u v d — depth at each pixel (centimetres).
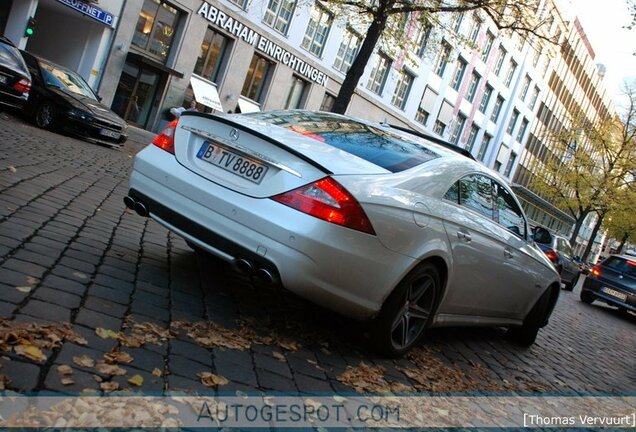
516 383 488
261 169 367
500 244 501
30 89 1285
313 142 392
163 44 2422
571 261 1977
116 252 473
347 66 3281
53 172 775
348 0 1559
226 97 2698
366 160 395
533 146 6012
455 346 543
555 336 812
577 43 5784
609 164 3697
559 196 3894
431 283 424
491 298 523
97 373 266
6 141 926
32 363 256
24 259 385
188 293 421
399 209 372
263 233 348
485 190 493
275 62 2861
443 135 4350
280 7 2786
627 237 5091
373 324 405
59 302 332
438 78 3984
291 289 350
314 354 382
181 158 400
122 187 847
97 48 2212
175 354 312
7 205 516
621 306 1625
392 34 1712
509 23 1548
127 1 2222
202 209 373
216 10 2509
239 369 320
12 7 2030
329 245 340
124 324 330
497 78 4772
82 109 1312
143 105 2441
